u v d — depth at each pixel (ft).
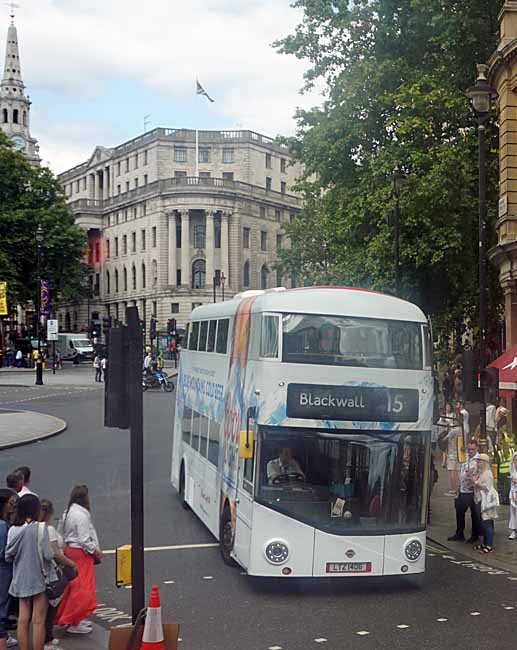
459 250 97.96
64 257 265.34
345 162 109.19
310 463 37.29
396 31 106.83
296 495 36.99
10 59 437.58
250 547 36.94
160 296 334.03
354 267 110.32
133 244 355.56
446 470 76.84
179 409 62.54
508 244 82.79
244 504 38.68
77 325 385.09
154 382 170.30
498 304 111.86
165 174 355.56
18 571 27.50
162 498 62.23
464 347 120.67
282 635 31.76
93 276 377.91
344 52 111.24
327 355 37.86
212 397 49.65
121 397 26.96
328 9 110.11
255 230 349.20
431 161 94.63
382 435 38.04
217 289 331.36
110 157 384.27
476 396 55.62
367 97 103.60
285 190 380.37
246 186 341.41
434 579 40.63
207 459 49.73
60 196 267.80
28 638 27.68
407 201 95.35
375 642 30.89
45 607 27.71
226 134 360.07
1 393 157.89
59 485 65.72
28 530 27.68
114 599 37.14
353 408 37.76
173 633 25.41
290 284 367.04
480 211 60.54
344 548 36.83
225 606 35.68
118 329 27.17
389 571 37.27
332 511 37.11
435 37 99.96
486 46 99.25
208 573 41.16
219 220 335.67
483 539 47.14
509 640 31.09
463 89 101.65
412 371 38.60
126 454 82.38
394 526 37.60
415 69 103.45
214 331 51.01
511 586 39.34
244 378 40.98
